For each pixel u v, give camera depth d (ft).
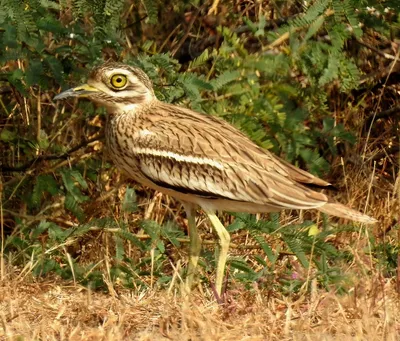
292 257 38.68
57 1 42.93
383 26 42.63
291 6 45.80
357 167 44.83
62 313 31.30
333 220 43.16
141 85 36.14
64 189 42.39
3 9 38.06
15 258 37.45
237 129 37.27
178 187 35.35
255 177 35.22
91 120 43.65
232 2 46.29
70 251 40.06
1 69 42.93
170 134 35.50
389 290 33.22
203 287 35.78
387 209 41.75
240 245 39.01
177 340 29.22
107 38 39.60
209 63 44.19
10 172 42.29
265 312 31.27
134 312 31.40
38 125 42.04
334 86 45.98
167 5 46.44
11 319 30.81
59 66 38.68
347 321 30.42
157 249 38.40
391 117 46.42
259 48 45.98
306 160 41.75
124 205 39.91
